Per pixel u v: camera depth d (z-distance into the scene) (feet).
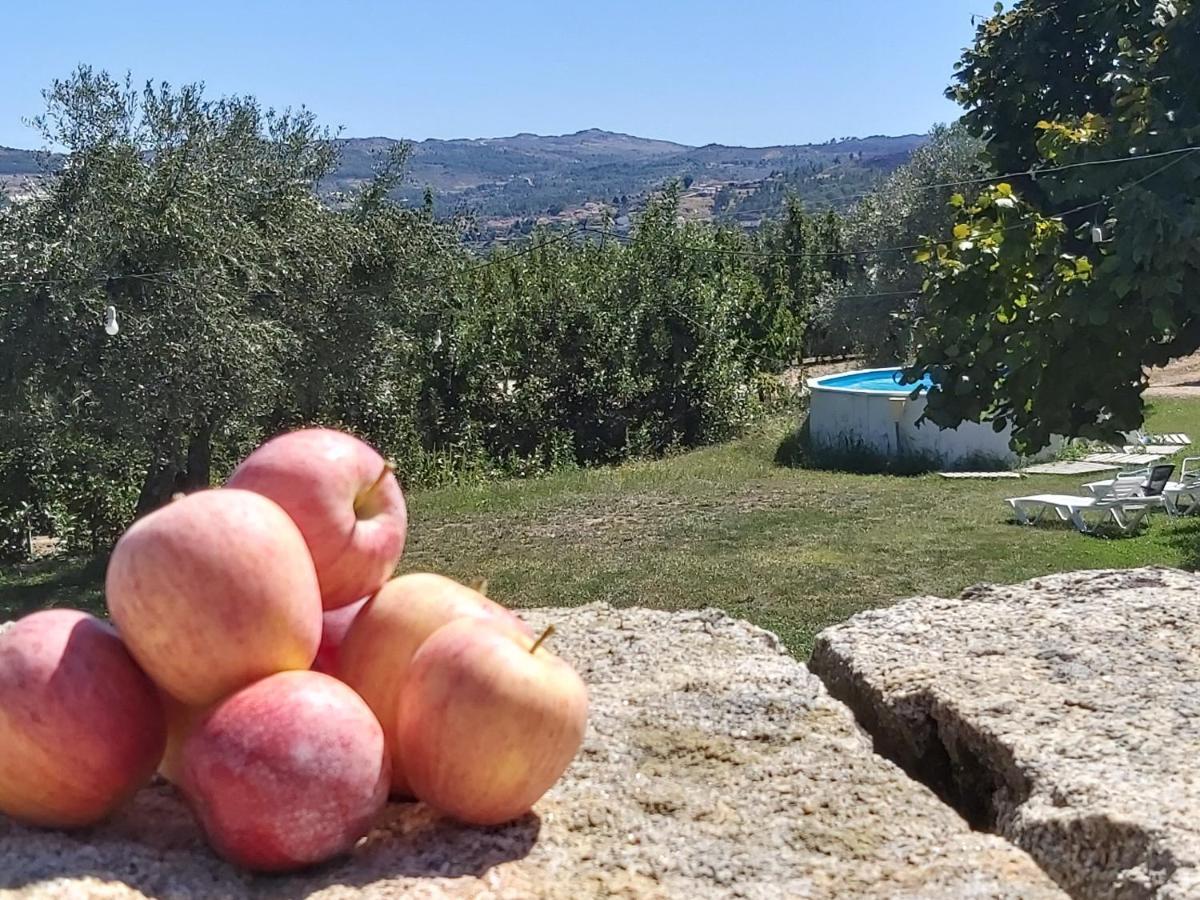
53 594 41.09
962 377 10.97
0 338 36.60
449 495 57.26
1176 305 10.21
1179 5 11.39
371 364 49.03
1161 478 44.68
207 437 43.21
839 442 66.80
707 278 80.94
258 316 41.96
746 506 50.80
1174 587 18.49
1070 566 37.04
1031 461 62.54
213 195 40.55
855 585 35.58
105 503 50.98
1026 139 13.67
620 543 43.62
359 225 48.73
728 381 79.10
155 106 41.70
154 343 37.35
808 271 120.98
